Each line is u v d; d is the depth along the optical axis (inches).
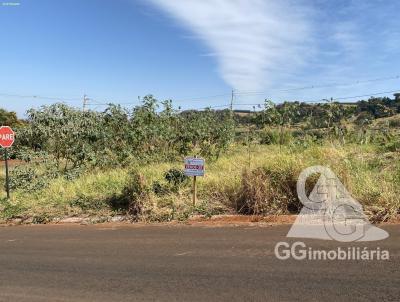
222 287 202.4
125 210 397.7
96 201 430.3
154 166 589.9
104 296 203.3
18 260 273.4
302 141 637.3
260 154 575.2
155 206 379.2
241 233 294.2
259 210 344.8
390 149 526.3
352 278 200.4
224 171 467.5
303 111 752.3
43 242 318.3
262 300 184.5
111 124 717.9
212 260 242.2
